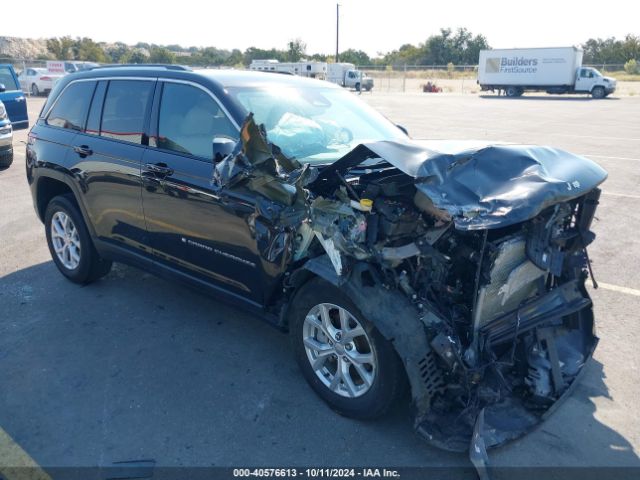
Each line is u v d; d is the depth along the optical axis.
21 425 3.27
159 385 3.67
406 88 47.53
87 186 4.71
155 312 4.70
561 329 3.64
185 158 3.95
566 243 3.48
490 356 3.01
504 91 39.00
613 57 65.12
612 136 15.06
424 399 2.85
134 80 4.50
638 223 7.00
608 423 3.26
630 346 4.08
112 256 4.79
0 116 10.55
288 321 3.59
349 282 3.00
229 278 3.81
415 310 2.91
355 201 3.09
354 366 3.21
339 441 3.14
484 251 2.90
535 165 2.99
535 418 3.16
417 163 2.86
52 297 4.99
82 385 3.66
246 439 3.16
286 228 3.28
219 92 3.91
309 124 4.09
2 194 8.77
